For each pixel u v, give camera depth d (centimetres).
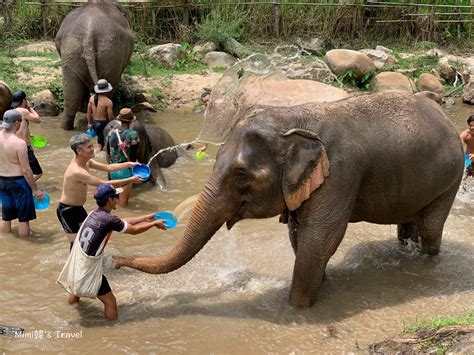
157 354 455
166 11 1622
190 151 962
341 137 487
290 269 590
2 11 1619
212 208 478
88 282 478
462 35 1636
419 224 587
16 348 461
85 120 1149
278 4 1597
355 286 556
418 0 1644
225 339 473
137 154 771
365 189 513
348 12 1616
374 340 464
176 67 1421
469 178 785
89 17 1060
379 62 1438
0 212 724
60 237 660
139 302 528
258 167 468
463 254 618
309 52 1564
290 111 491
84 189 566
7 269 585
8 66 1300
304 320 498
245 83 1088
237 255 621
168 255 488
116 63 1084
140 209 743
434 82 1332
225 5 1614
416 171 521
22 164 630
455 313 500
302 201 477
